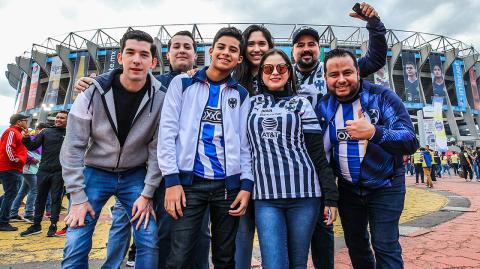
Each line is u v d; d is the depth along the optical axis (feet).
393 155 6.28
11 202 16.01
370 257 7.13
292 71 7.11
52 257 11.12
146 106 6.70
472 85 123.24
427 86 121.90
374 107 6.49
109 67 98.53
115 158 6.66
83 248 6.11
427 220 16.51
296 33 8.70
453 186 38.29
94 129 6.53
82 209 6.16
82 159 6.40
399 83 115.55
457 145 102.68
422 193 31.27
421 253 10.63
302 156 6.24
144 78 6.57
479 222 15.23
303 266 5.96
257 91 7.66
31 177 18.80
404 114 6.22
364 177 6.38
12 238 14.11
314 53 8.61
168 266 5.79
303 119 6.49
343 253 11.00
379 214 6.32
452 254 10.39
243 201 6.06
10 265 10.17
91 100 6.46
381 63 7.97
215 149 6.25
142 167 7.16
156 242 6.45
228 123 6.42
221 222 6.14
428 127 63.52
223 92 6.71
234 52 6.60
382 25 7.84
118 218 8.60
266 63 6.87
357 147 6.46
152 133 6.88
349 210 6.97
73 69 103.91
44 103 104.27
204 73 6.82
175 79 6.73
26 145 15.81
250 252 6.98
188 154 6.09
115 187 6.84
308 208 6.09
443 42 114.73
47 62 111.75
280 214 6.06
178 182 5.87
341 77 6.46
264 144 6.28
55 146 15.08
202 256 7.25
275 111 6.49
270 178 6.05
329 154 7.00
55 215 14.73
